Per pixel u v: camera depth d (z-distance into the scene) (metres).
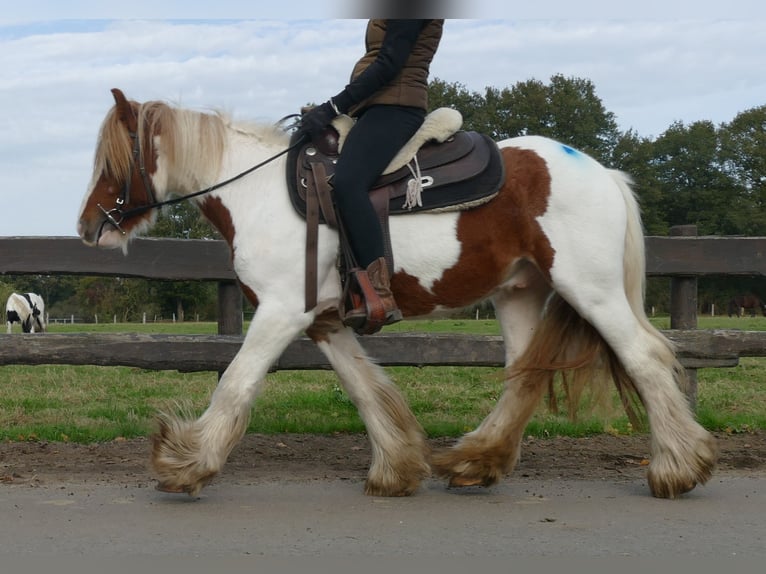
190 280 6.54
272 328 4.38
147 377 11.03
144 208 4.69
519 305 4.85
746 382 10.02
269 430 6.48
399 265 4.48
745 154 60.72
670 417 4.45
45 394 9.16
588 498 4.57
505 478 5.10
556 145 4.64
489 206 4.48
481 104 50.03
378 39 4.57
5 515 4.14
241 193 4.55
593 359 4.62
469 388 9.43
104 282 59.62
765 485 4.88
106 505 4.35
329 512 4.24
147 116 4.66
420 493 4.70
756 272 6.68
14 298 26.75
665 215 61.59
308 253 4.38
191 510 4.26
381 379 4.72
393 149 4.46
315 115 4.47
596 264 4.43
